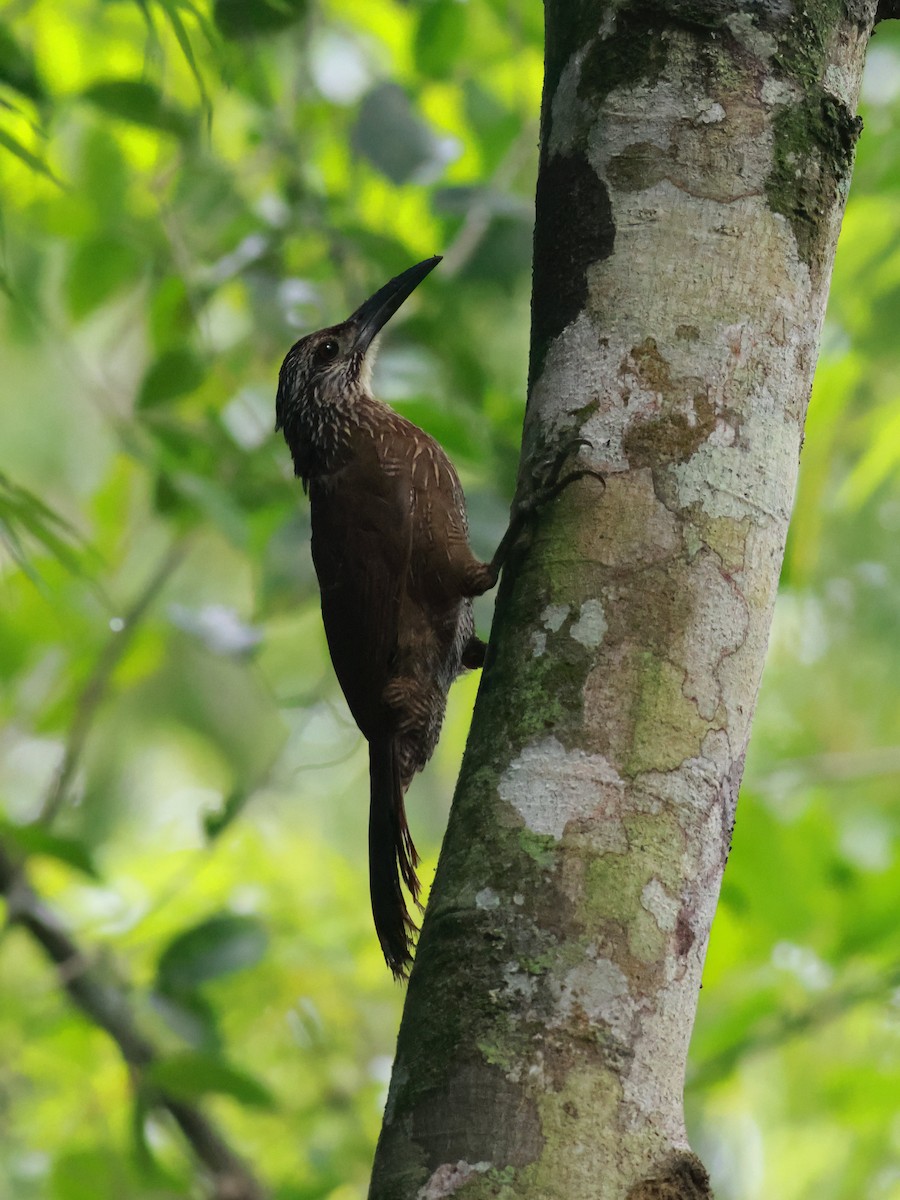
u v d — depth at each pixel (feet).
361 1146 39.45
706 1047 35.42
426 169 33.14
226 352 38.04
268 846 42.16
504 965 14.06
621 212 16.83
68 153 37.14
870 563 46.29
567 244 17.06
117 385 39.34
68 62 39.11
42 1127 37.47
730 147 16.78
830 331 37.42
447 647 26.68
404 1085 13.91
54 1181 32.73
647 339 16.33
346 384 28.78
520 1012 13.85
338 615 26.84
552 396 16.67
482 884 14.51
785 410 16.38
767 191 16.71
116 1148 36.88
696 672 15.28
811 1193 39.58
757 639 15.72
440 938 14.42
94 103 32.99
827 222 16.98
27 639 38.83
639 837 14.57
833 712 46.62
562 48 17.90
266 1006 39.75
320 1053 40.06
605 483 15.97
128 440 33.27
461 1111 13.51
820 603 46.85
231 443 35.37
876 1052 38.42
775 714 47.14
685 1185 13.46
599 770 14.82
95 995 32.83
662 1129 13.67
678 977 14.26
